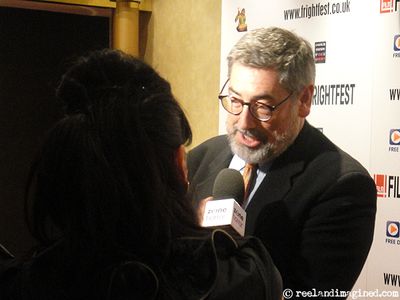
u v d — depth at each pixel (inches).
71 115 38.1
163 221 37.2
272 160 69.5
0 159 174.7
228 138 73.1
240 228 54.7
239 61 67.7
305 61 67.3
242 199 66.9
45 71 174.9
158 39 163.6
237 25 127.8
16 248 176.4
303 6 112.7
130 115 36.9
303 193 65.9
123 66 39.1
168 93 39.7
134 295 36.3
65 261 37.2
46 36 173.9
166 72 161.2
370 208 65.8
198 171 79.0
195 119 150.7
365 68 102.4
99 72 38.6
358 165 66.9
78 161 36.4
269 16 120.0
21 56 173.5
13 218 176.6
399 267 97.5
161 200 37.3
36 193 38.7
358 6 103.3
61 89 39.3
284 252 65.4
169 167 38.6
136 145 36.5
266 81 66.1
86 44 172.9
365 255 65.9
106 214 35.9
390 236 98.7
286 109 67.2
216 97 143.4
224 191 66.6
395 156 98.2
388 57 99.2
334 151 68.2
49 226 39.6
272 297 40.3
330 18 107.7
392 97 98.7
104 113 37.0
